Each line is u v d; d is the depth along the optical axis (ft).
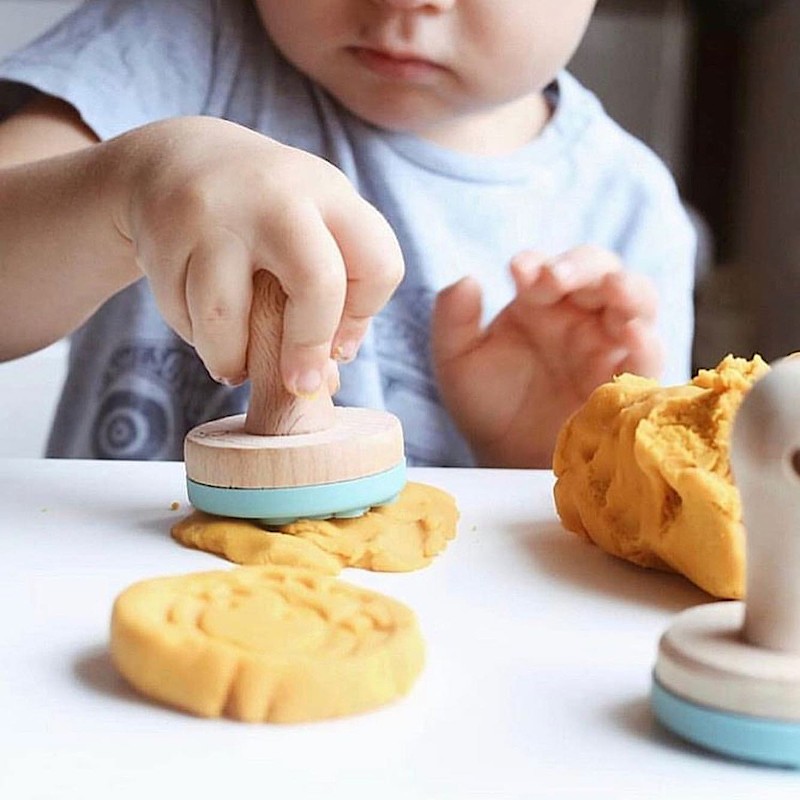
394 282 1.47
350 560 1.28
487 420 2.28
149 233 1.45
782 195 4.39
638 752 0.96
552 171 2.83
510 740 0.97
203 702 0.98
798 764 0.94
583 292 2.13
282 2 2.33
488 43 2.26
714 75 4.63
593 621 1.17
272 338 1.37
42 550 1.29
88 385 2.52
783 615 0.97
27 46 2.45
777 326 4.44
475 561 1.32
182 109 2.47
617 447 1.33
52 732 0.97
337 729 0.98
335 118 2.61
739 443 0.97
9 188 1.78
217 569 1.20
